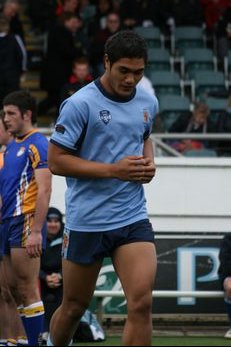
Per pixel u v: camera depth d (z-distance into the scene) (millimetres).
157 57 44531
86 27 46906
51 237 24484
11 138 21531
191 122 33562
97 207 15070
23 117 19719
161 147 29359
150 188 27422
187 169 27438
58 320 15914
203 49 45469
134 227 15000
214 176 27469
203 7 48469
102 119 14875
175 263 26203
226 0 48281
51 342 16219
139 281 14453
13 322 20672
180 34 47219
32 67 45562
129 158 14555
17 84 35250
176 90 41844
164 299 26000
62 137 14883
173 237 26266
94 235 15102
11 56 35031
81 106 14797
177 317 26062
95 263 15273
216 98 40219
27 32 49031
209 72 43375
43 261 24250
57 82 37562
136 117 15055
